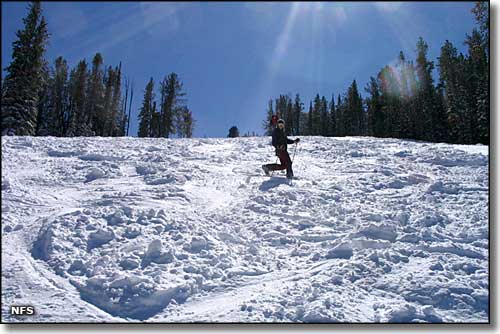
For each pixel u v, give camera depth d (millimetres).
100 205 6922
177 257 5305
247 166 11180
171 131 44875
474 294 4477
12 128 25172
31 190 7621
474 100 33594
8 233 5758
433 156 11461
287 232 6422
